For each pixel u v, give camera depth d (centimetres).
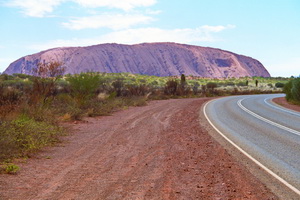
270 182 623
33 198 512
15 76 5831
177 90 4472
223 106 2580
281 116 1869
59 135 1169
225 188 577
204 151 921
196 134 1241
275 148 965
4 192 540
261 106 2616
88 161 792
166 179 628
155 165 747
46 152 901
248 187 588
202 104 2800
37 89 1766
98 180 620
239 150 934
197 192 550
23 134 1011
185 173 677
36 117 1377
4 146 845
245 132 1283
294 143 1048
